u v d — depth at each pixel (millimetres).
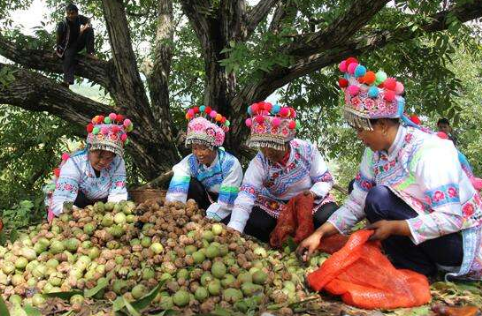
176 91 11102
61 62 8148
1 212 7762
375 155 3506
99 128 4699
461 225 3242
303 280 3492
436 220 3182
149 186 7160
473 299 3268
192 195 4992
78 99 7645
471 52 8219
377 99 3227
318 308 3123
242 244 3684
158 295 3133
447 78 8000
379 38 7062
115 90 7898
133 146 7762
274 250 4246
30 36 8133
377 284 3188
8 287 3355
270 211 4668
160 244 3561
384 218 3422
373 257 3256
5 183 10523
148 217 3803
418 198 3367
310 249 3600
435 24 6871
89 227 3799
